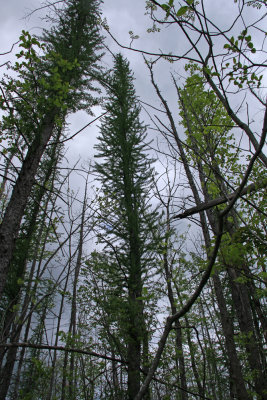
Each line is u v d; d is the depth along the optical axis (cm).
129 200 945
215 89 238
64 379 748
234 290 758
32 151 473
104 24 306
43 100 421
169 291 773
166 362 750
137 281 782
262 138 145
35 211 588
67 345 611
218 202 226
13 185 452
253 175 535
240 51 204
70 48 715
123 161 1041
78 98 670
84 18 809
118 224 843
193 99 416
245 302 708
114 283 782
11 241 422
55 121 511
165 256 825
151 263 817
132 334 721
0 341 236
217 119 500
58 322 578
